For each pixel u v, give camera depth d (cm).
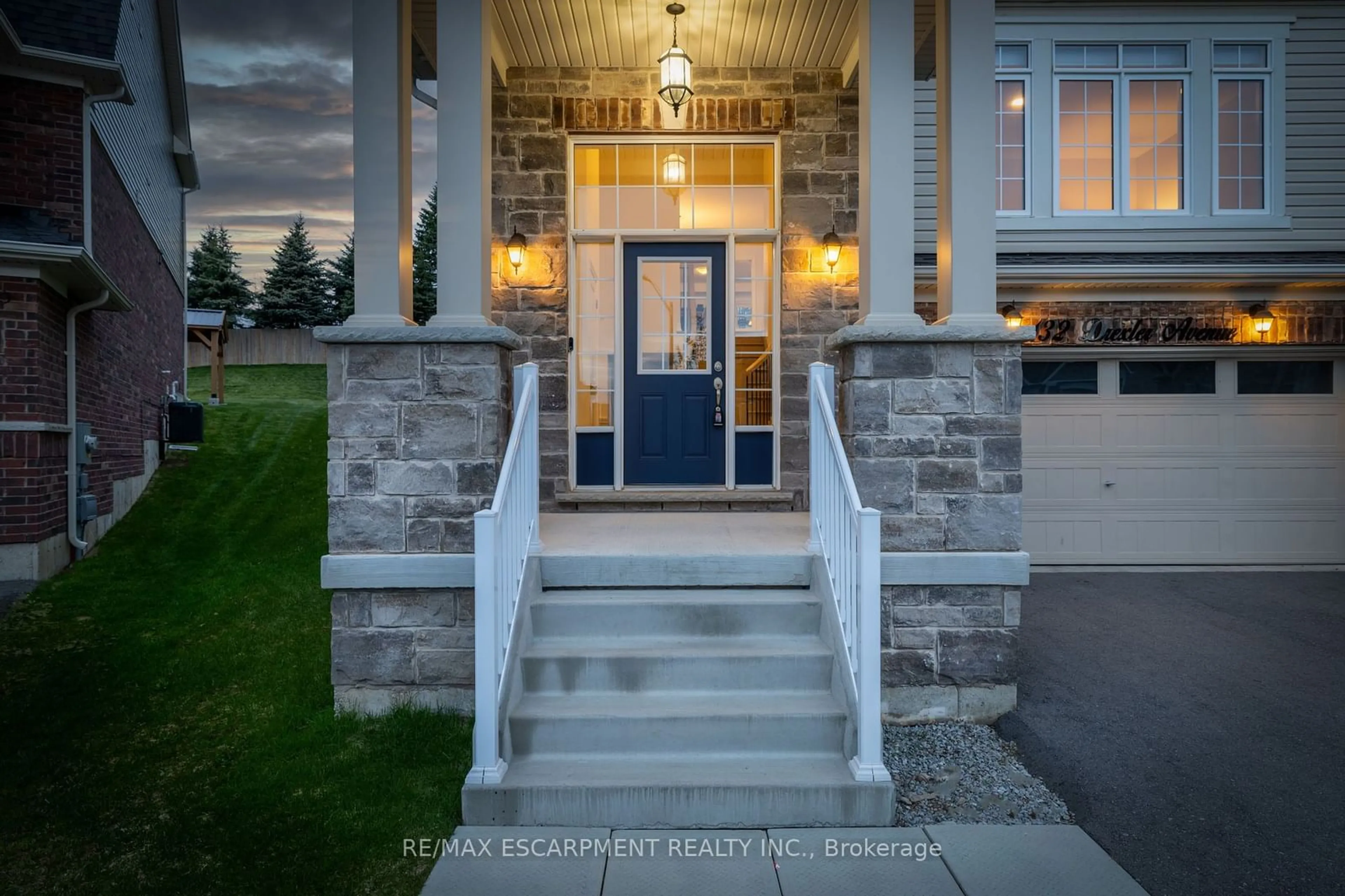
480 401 396
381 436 396
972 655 414
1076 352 789
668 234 616
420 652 398
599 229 617
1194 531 801
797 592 404
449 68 408
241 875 278
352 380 396
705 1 509
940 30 438
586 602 385
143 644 512
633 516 559
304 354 2498
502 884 270
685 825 309
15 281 656
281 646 505
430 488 396
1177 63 809
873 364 409
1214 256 783
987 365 411
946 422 411
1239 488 801
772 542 447
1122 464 800
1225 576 777
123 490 901
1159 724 413
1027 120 801
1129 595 698
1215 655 527
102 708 418
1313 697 452
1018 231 797
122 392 909
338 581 393
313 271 3828
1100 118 810
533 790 308
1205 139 805
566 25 543
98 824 312
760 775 319
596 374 621
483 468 396
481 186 410
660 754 336
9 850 296
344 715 395
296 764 352
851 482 346
